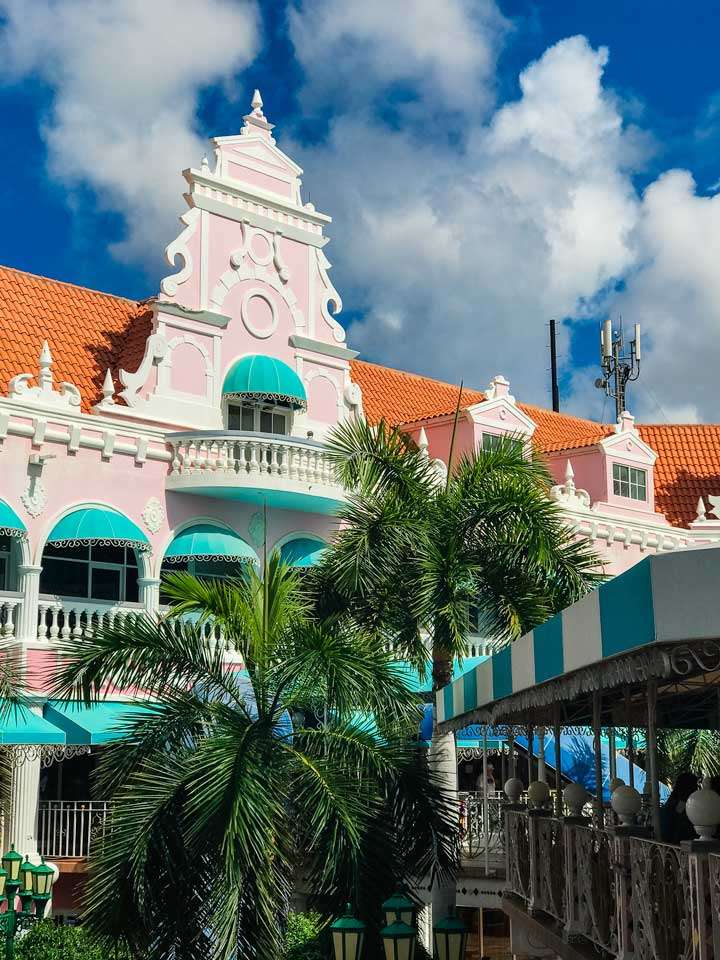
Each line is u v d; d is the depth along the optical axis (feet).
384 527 77.51
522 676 40.55
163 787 55.21
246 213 114.93
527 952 57.77
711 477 160.15
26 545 93.35
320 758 56.65
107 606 97.66
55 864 89.30
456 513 78.59
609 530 140.36
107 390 102.01
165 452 102.78
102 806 94.38
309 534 111.65
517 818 60.39
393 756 58.80
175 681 60.59
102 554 101.45
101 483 98.63
